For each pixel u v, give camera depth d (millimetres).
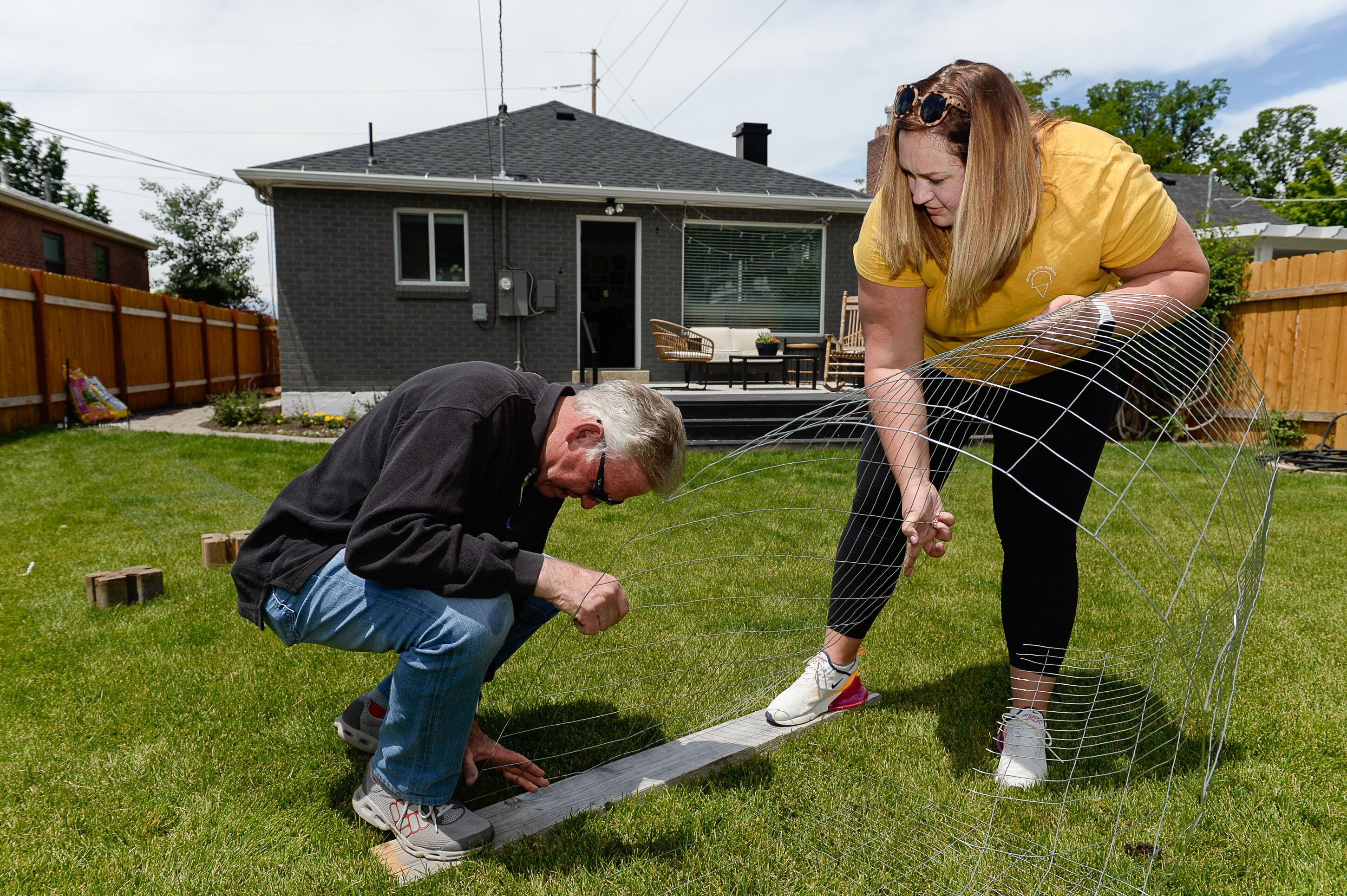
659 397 1642
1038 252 1663
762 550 3744
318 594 1531
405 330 10469
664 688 2389
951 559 3967
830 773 1924
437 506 1426
